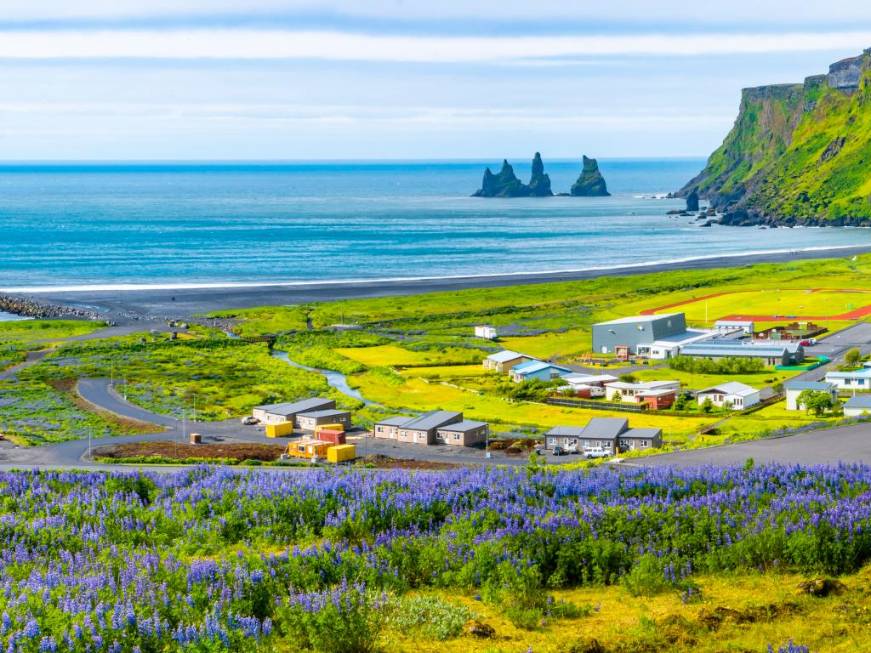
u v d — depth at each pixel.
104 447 119.62
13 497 74.31
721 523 59.75
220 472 85.56
